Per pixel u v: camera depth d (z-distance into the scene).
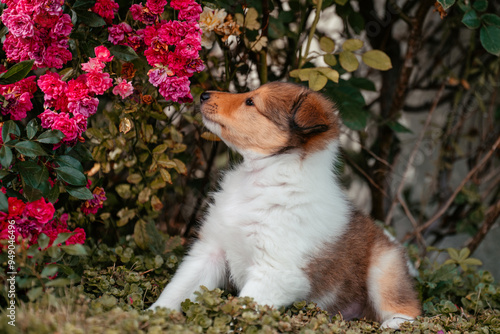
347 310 3.43
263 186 3.17
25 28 2.70
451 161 5.75
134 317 2.40
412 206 5.92
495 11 4.99
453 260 4.04
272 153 3.15
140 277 3.25
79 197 2.85
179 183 4.33
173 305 3.16
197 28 3.07
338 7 4.40
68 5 2.88
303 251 3.05
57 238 2.57
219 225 3.25
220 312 2.65
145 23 3.06
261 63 4.04
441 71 5.48
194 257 3.35
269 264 3.04
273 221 3.06
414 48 4.67
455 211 5.68
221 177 3.58
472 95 5.59
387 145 5.14
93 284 3.08
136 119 3.63
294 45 4.29
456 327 3.08
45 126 2.80
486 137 5.51
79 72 3.05
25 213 2.65
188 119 3.82
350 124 4.23
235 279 3.31
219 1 3.65
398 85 4.81
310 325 2.69
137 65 3.28
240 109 3.18
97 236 3.99
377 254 3.48
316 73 3.53
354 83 4.30
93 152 3.65
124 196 3.88
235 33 3.50
